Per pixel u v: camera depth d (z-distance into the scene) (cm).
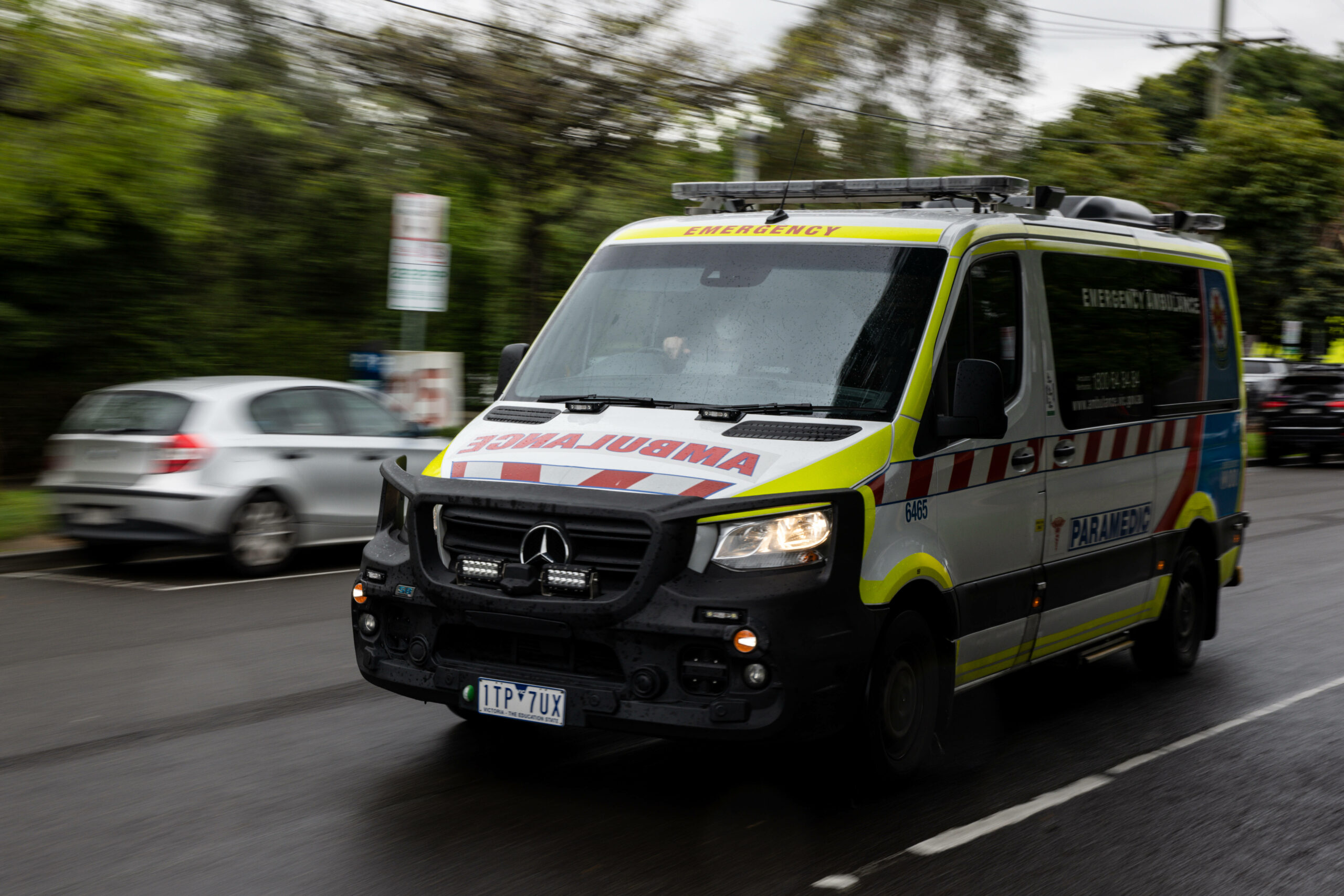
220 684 696
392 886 421
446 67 1862
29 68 1501
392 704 657
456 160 1988
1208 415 797
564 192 2028
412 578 510
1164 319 752
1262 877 454
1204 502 789
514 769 550
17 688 686
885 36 3003
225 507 1034
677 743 591
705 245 605
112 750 574
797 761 565
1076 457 641
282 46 1912
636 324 587
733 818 495
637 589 459
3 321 1622
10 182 1512
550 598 473
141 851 450
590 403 545
